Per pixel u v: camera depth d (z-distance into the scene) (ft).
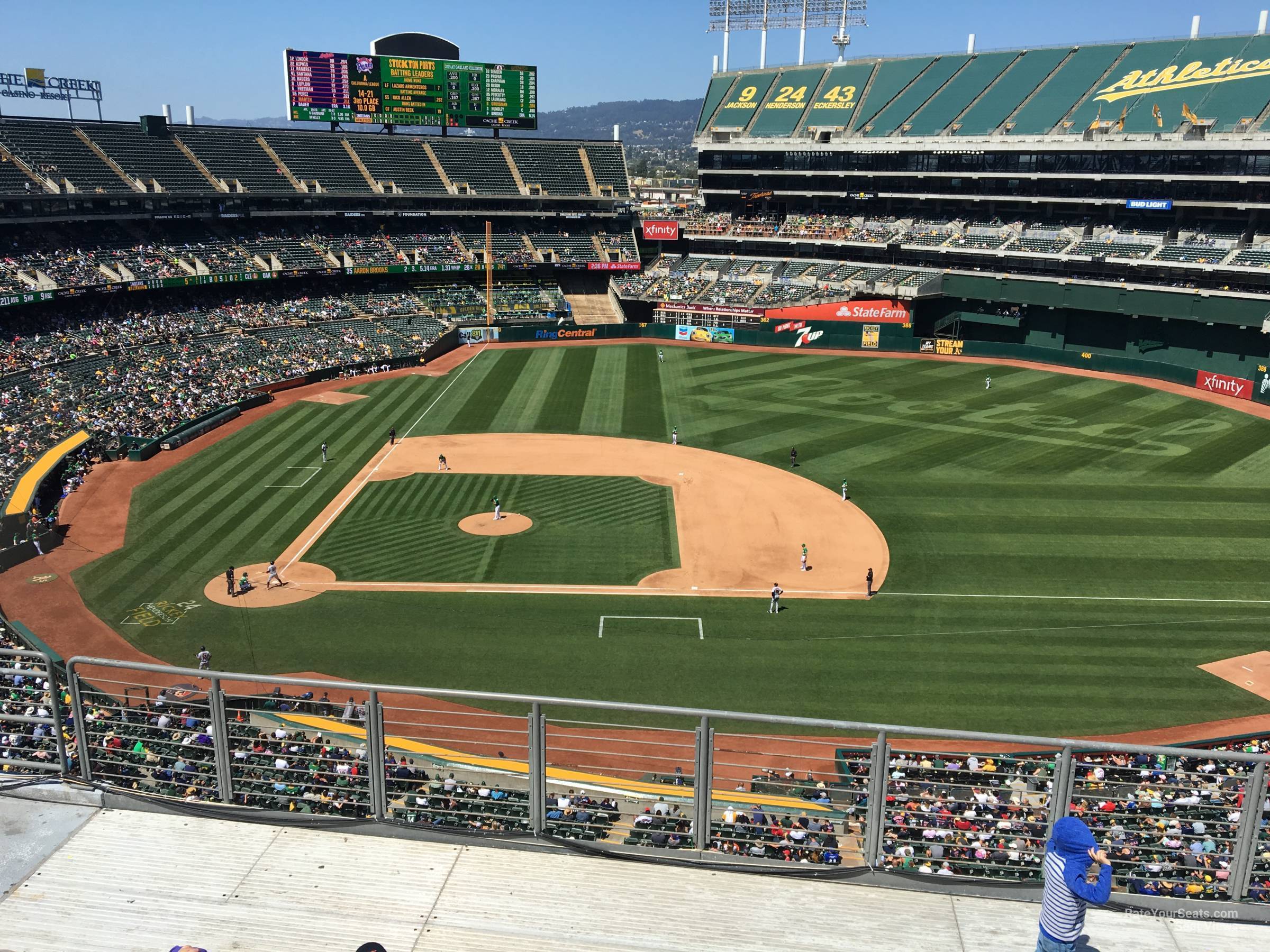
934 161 330.13
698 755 28.89
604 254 381.40
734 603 140.36
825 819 42.50
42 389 222.07
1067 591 143.23
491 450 218.79
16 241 265.13
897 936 25.46
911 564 154.40
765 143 362.94
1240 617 133.69
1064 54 328.49
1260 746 92.43
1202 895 30.63
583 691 114.32
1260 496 182.39
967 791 62.75
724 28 400.26
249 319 299.17
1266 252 261.03
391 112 368.68
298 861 27.91
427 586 146.51
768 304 345.10
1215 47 299.17
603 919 25.79
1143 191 291.79
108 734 53.11
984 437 224.33
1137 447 214.07
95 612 137.28
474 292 363.76
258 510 179.32
